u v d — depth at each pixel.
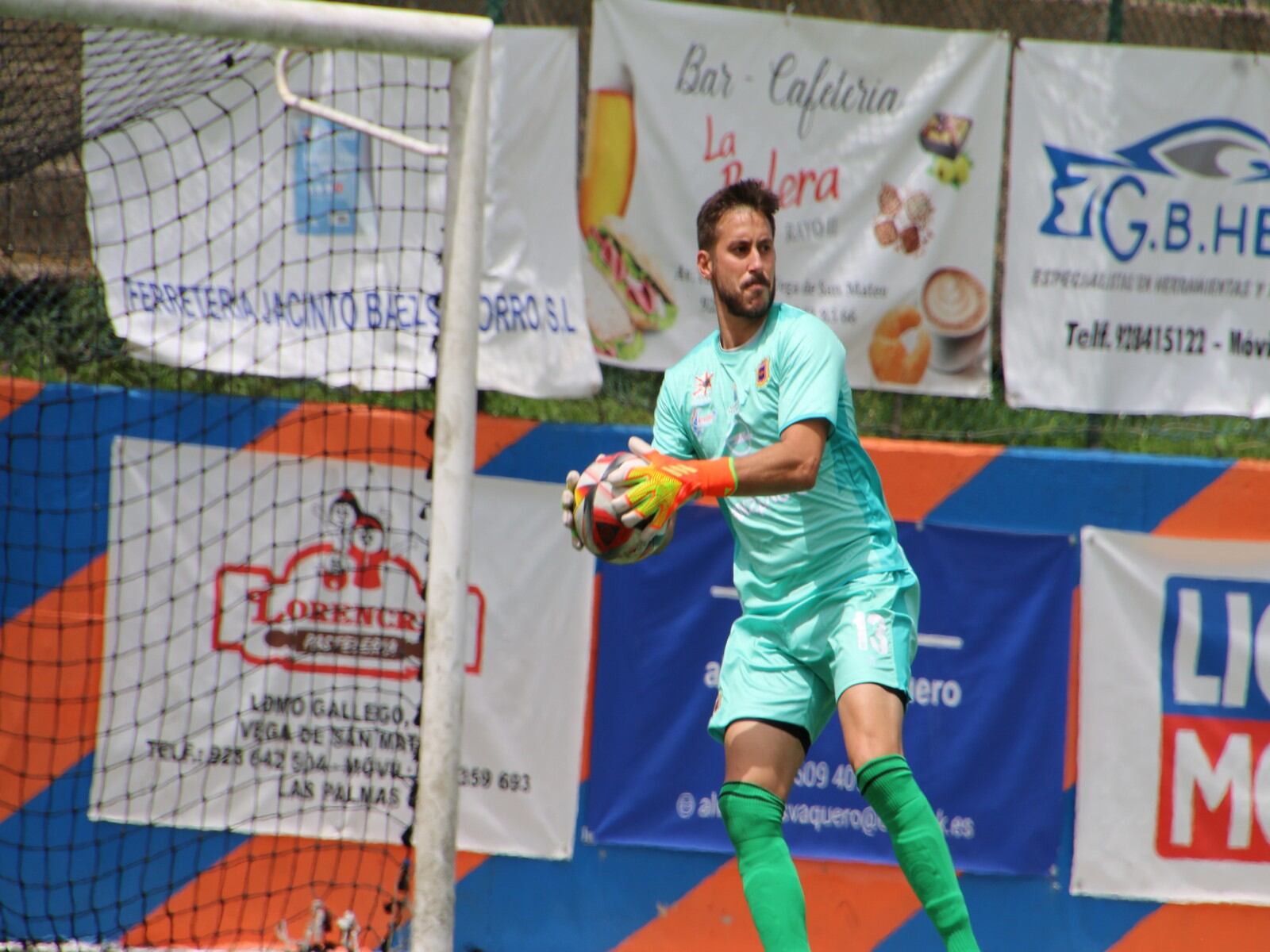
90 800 20.73
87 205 20.50
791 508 13.66
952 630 21.36
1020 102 21.47
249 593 20.97
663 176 21.03
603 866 21.05
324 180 20.64
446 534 15.03
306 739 20.89
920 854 12.59
